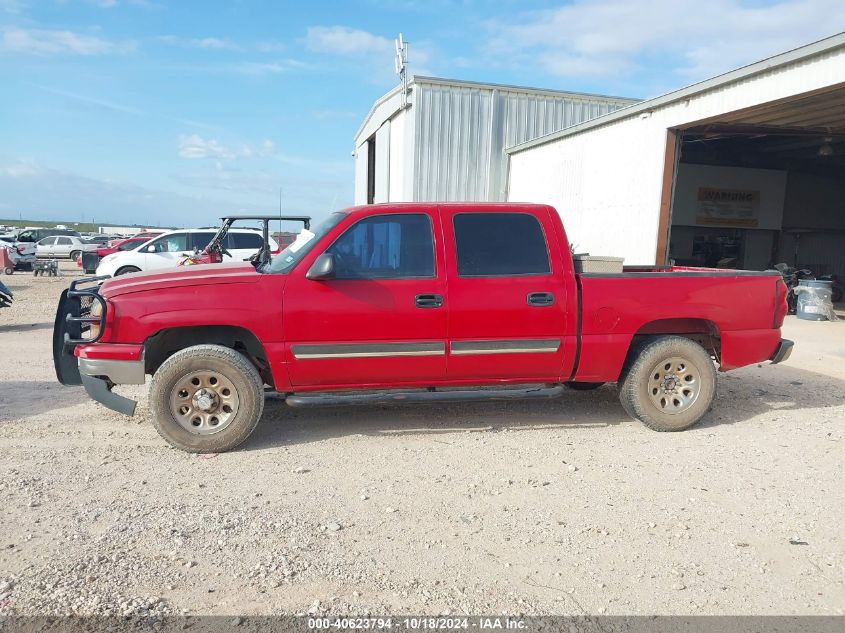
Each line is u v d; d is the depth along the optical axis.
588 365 5.30
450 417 5.82
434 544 3.44
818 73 9.55
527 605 2.89
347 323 4.89
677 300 5.37
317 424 5.59
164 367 4.70
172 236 17.23
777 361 5.70
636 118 13.74
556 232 5.23
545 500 4.02
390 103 21.91
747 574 3.17
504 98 20.12
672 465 4.64
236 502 3.93
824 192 22.84
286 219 9.09
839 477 4.43
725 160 21.55
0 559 3.21
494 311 5.05
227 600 2.89
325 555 3.30
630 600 2.94
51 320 12.17
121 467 4.49
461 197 20.14
